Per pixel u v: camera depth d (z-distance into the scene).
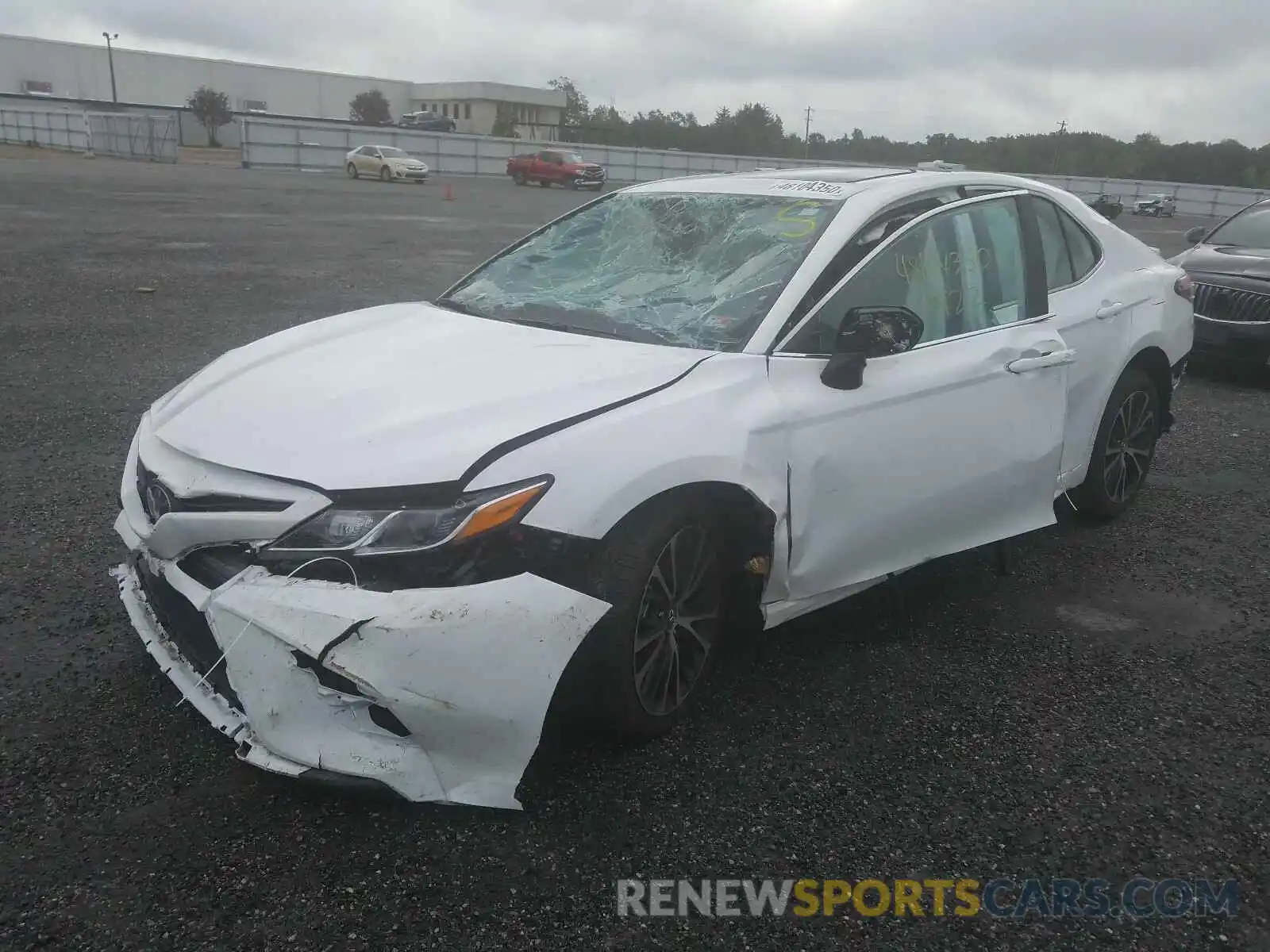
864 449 3.55
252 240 16.94
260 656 2.62
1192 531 5.40
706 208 4.19
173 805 2.82
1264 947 2.54
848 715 3.47
